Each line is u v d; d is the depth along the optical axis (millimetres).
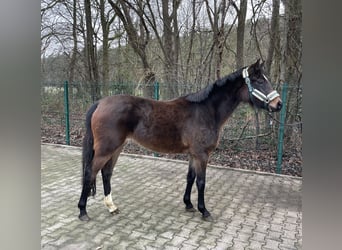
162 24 7387
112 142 2729
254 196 3648
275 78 5801
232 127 5359
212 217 2971
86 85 6703
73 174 4445
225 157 5363
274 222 2904
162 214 3049
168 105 2920
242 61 6328
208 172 4688
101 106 2797
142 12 7141
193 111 2895
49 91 7121
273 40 5770
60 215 2955
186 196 3137
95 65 8297
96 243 2420
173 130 2846
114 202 3361
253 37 6422
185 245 2414
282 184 4137
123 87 6320
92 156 2812
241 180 4297
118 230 2664
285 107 4461
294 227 2799
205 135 2861
